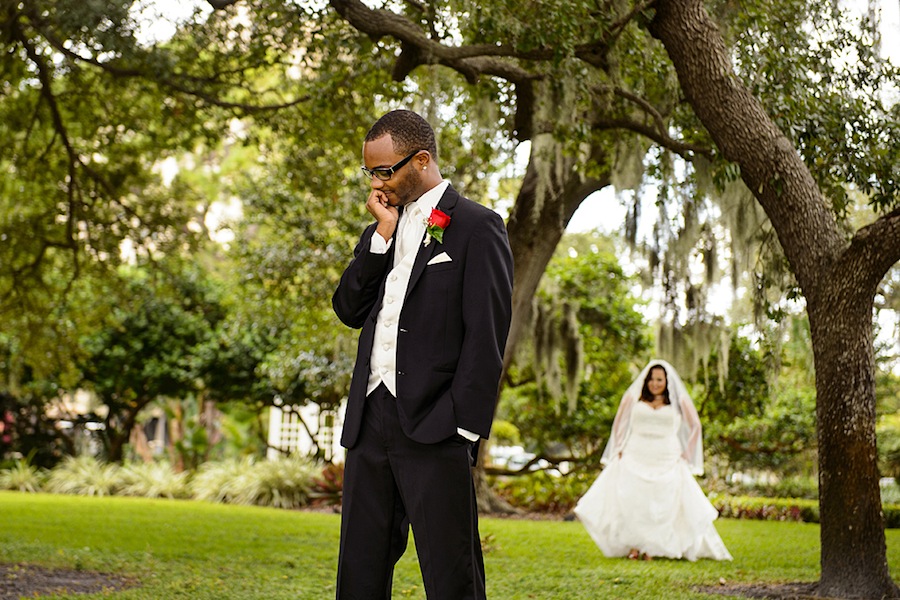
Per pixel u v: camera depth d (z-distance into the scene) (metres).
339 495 14.84
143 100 10.41
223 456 22.53
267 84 13.41
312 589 5.47
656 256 9.40
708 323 10.59
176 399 21.14
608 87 7.19
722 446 15.77
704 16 5.97
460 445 2.87
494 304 2.88
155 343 18.95
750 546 8.62
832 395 5.48
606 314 14.42
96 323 13.84
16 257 11.60
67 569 5.98
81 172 11.27
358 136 9.62
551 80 7.27
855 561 5.34
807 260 5.70
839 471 5.43
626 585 5.84
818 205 5.77
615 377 15.99
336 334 15.18
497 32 6.61
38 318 13.29
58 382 18.62
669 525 7.55
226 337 18.33
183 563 6.57
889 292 12.18
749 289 9.34
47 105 10.73
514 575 6.29
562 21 6.19
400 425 2.90
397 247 3.08
